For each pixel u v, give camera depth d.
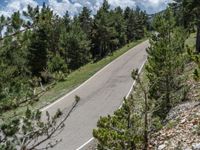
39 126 7.16
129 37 116.00
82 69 50.59
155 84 16.67
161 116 15.38
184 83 18.30
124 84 33.91
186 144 11.20
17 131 6.86
